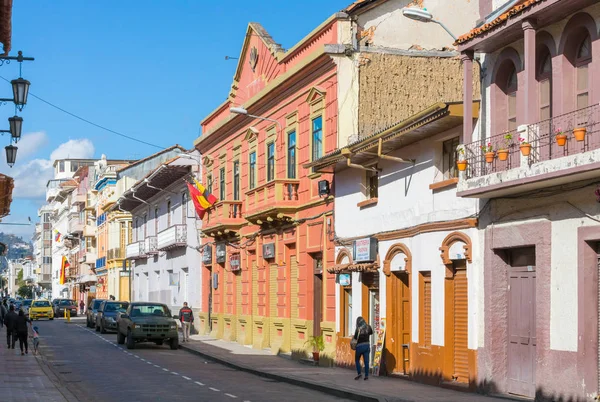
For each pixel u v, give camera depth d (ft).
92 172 307.78
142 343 130.52
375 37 87.20
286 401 59.62
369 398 59.52
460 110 61.57
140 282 206.28
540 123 53.83
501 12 60.49
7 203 113.91
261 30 112.78
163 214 177.27
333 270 83.76
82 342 131.75
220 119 133.39
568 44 52.21
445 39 88.43
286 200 98.58
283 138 103.24
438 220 66.49
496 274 59.82
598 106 48.85
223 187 130.93
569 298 51.78
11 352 106.42
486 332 60.08
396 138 69.87
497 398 57.36
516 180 52.11
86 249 301.02
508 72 59.82
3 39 58.03
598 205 49.49
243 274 121.49
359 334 72.08
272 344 106.83
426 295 69.77
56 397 58.18
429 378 67.56
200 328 146.51
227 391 66.08
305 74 94.02
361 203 81.92
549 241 53.88
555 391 52.49
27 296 558.56
